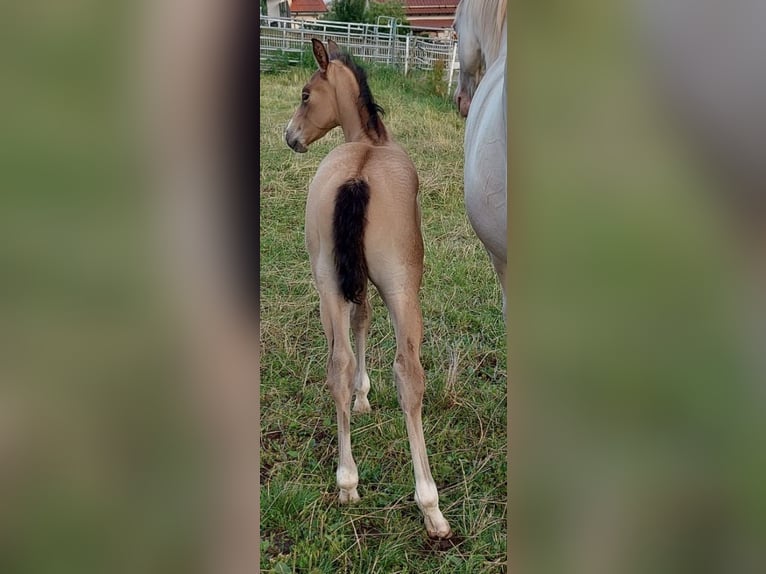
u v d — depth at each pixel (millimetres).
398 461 2420
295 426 2549
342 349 2145
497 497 2273
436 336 2805
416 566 2086
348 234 2025
